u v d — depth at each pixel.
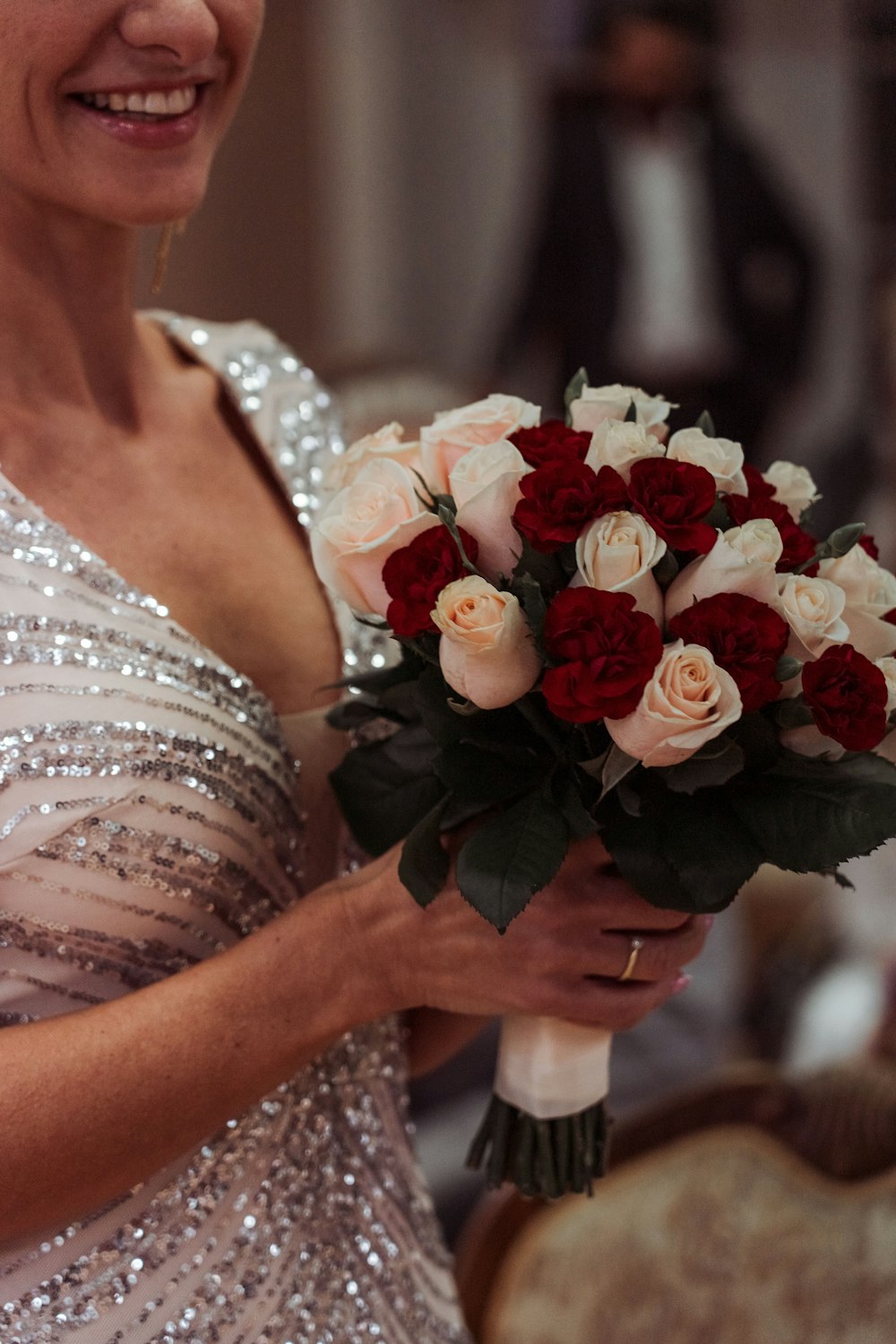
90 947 1.07
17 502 1.08
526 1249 1.34
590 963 1.06
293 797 1.14
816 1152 1.35
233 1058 1.04
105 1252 1.07
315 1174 1.14
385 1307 1.16
